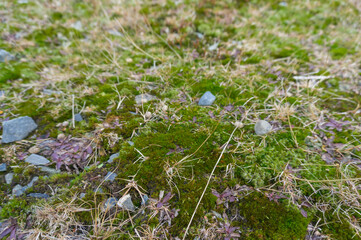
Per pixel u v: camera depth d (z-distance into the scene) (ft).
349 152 1.08
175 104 1.29
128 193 0.97
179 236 0.89
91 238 0.88
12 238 0.87
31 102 1.32
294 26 2.03
